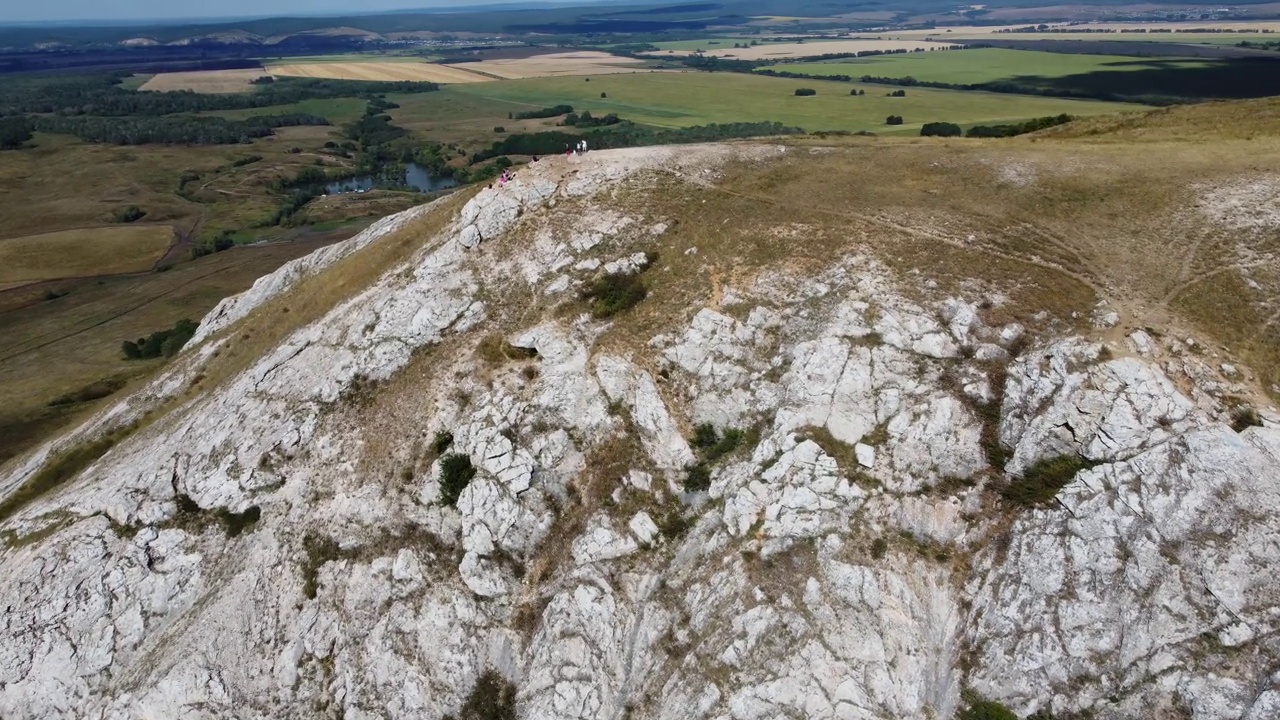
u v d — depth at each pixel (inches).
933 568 1449.3
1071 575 1333.7
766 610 1461.6
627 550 1700.3
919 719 1314.0
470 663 1635.1
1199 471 1312.7
